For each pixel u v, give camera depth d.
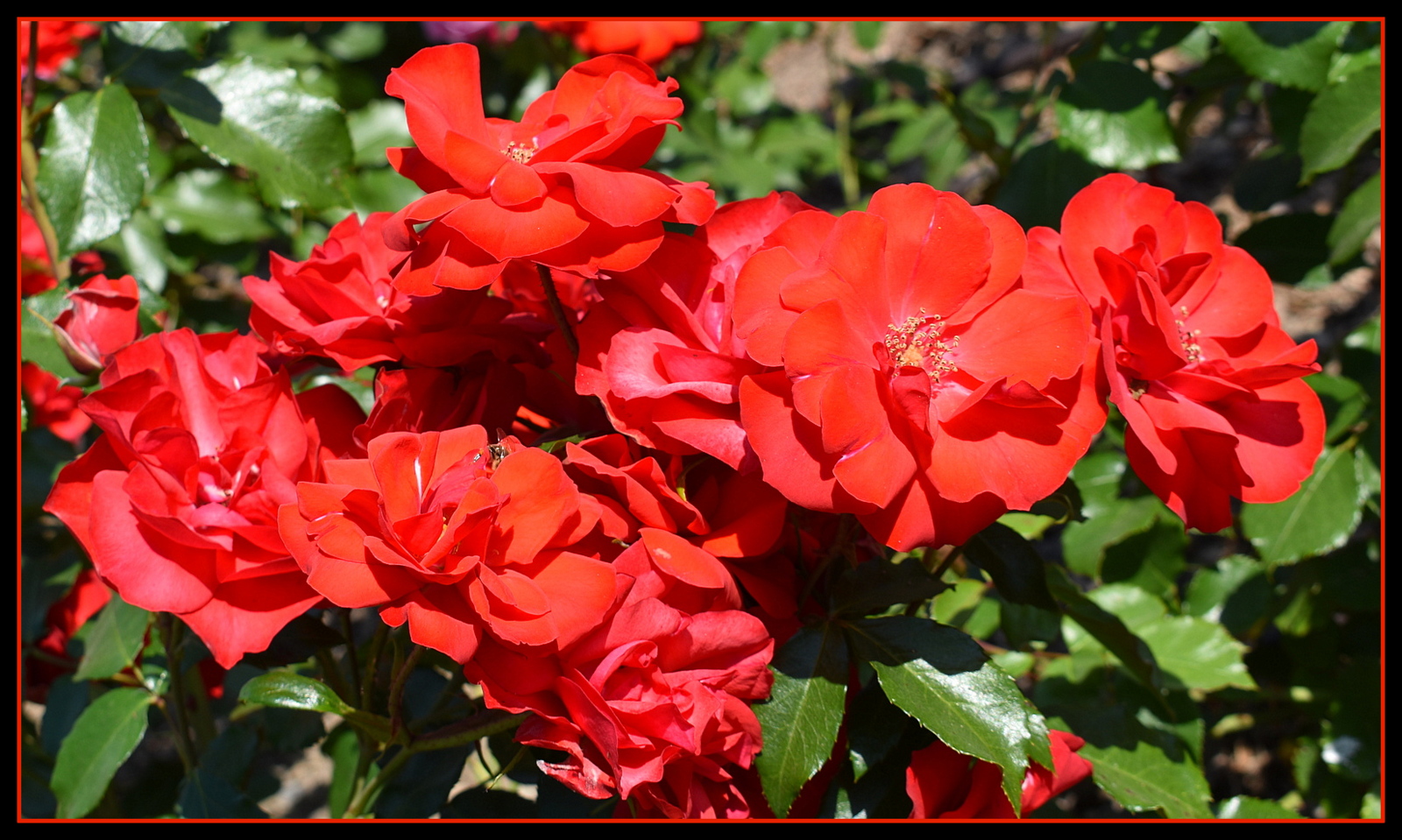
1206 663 1.42
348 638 1.04
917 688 0.86
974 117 1.79
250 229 1.99
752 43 2.63
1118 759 1.12
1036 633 1.34
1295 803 1.86
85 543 0.84
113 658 1.20
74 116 1.25
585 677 0.78
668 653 0.81
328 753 1.48
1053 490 0.76
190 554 0.82
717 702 0.79
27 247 1.67
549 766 0.78
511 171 0.79
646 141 0.83
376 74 2.77
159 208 1.95
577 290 1.10
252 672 1.43
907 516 0.77
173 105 1.32
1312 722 1.87
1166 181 2.70
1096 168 1.48
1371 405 1.45
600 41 2.33
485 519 0.75
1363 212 1.37
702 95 2.50
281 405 0.88
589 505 0.80
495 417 0.95
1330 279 1.60
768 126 2.74
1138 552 1.70
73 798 1.19
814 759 0.84
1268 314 0.93
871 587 0.90
